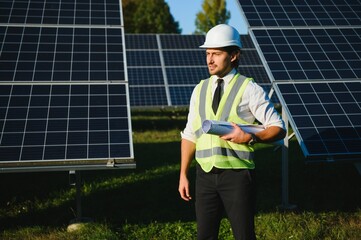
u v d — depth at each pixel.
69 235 5.95
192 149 3.97
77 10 8.42
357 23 8.74
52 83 6.58
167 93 18.81
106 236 5.75
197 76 19.89
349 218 6.38
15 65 6.87
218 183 3.67
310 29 8.42
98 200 7.65
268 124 3.56
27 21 7.96
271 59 7.57
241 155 3.63
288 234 5.73
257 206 7.06
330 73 7.39
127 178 9.11
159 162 10.66
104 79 6.75
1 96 6.26
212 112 3.70
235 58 3.70
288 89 6.97
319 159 5.99
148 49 21.12
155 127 16.30
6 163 5.31
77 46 7.42
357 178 8.76
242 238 3.61
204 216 3.78
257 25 8.37
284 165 6.95
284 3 9.10
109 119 6.03
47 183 8.96
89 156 5.47
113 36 7.75
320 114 6.58
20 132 5.73
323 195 7.62
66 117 6.01
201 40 22.12
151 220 6.59
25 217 6.89
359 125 6.44
